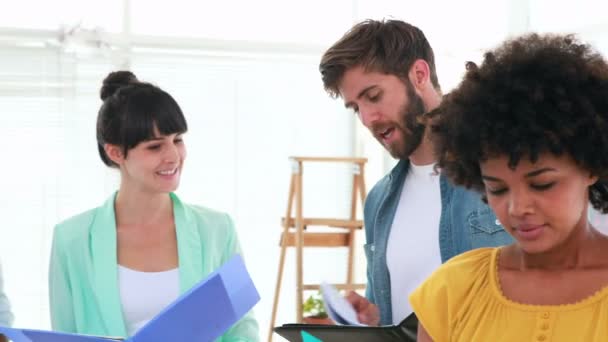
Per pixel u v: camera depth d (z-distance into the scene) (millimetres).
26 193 4875
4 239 4840
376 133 1992
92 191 4949
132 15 5020
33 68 4863
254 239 5328
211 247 2295
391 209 2029
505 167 1092
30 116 4875
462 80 1220
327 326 1520
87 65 4930
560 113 1076
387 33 1953
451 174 1268
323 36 5328
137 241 2283
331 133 5461
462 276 1239
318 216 5484
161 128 2209
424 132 1942
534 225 1090
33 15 4844
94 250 2250
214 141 5246
